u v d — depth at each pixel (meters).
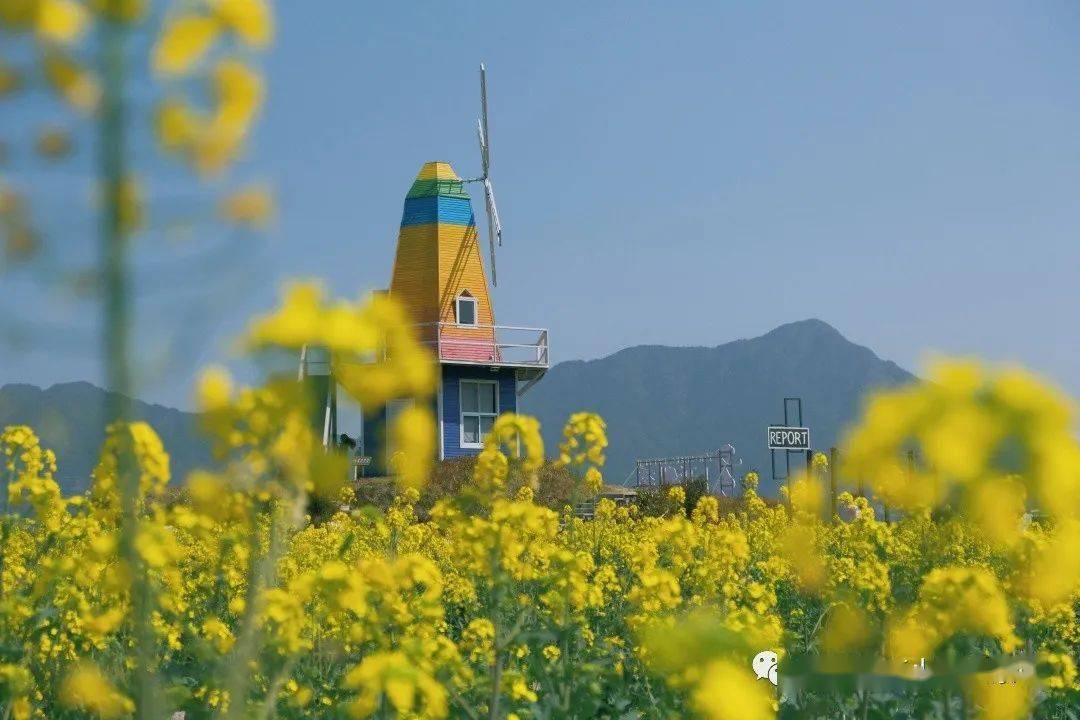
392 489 19.08
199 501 2.36
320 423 2.28
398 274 39.12
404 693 2.95
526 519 4.73
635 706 5.21
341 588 4.05
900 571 5.95
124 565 2.44
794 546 4.32
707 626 1.52
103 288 1.54
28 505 5.80
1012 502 1.33
